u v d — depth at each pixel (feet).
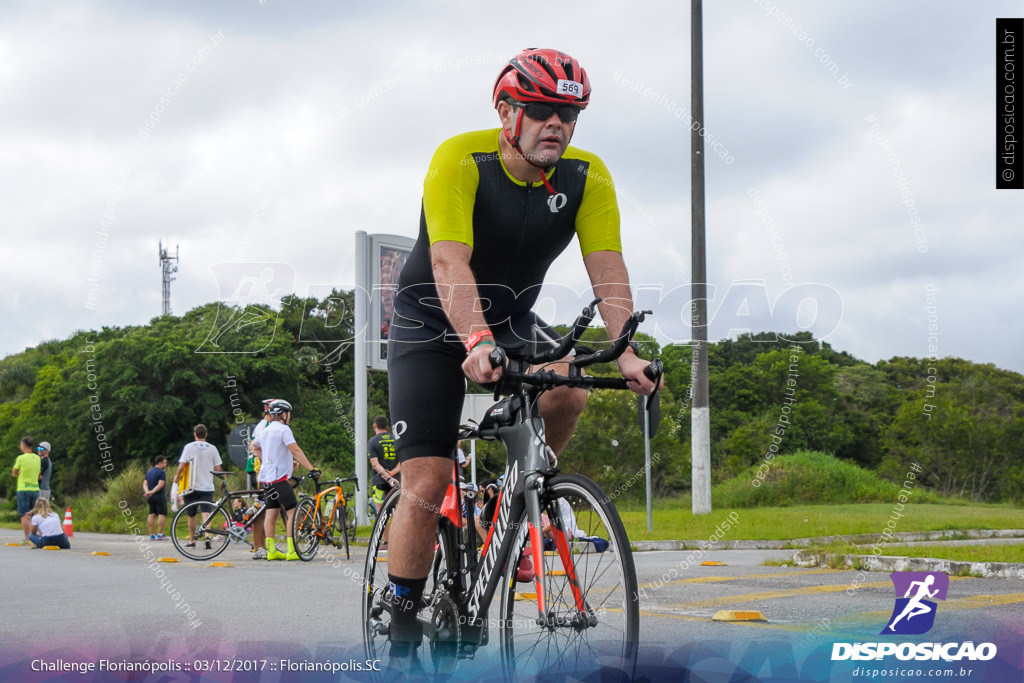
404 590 8.83
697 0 43.47
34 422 91.86
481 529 8.60
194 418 69.31
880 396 82.53
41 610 14.53
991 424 79.97
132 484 56.44
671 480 55.72
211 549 29.94
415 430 8.68
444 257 8.00
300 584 19.20
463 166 8.32
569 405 8.61
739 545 32.76
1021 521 43.52
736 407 70.44
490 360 7.24
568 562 7.19
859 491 63.00
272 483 28.09
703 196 41.93
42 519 35.76
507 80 8.20
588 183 9.02
